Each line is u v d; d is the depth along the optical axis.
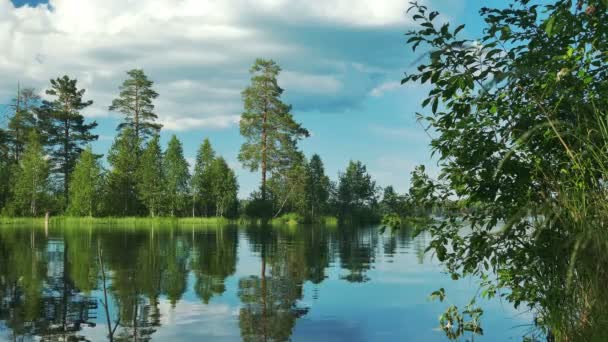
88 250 18.61
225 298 8.88
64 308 7.92
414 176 5.71
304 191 68.19
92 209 65.25
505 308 7.80
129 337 6.24
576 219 3.99
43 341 6.04
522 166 4.80
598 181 4.05
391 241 25.44
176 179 66.25
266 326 6.86
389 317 7.39
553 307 4.55
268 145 65.69
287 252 18.39
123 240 25.19
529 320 6.92
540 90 4.60
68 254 16.89
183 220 62.88
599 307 3.78
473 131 5.02
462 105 5.01
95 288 9.83
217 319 7.23
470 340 6.02
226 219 63.31
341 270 12.82
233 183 67.81
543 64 4.61
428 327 6.75
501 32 4.80
